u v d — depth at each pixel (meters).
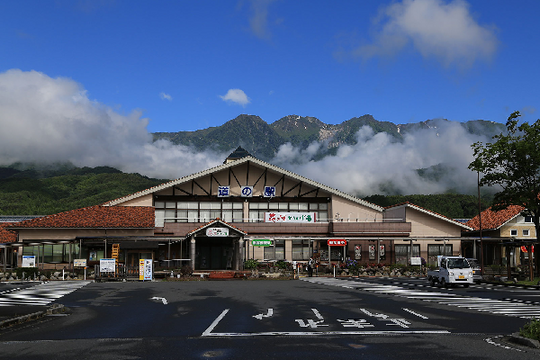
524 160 34.41
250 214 54.22
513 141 35.16
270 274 41.94
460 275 30.14
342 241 48.06
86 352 10.16
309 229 51.97
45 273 40.16
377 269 45.94
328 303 20.09
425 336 11.92
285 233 51.59
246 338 11.73
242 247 44.25
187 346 10.70
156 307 19.38
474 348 10.33
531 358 9.34
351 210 54.53
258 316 16.00
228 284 33.38
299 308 18.28
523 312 17.17
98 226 46.06
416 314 16.38
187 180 52.38
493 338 11.58
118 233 46.78
